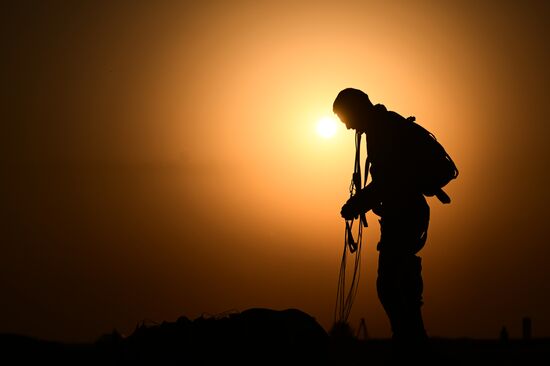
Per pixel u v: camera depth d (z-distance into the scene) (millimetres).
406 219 16344
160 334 15734
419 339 16062
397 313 16172
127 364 15602
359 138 17469
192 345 15477
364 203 16672
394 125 16734
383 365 17359
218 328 15664
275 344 15477
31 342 16812
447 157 16656
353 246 18391
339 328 18922
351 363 18109
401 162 16453
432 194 16609
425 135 16703
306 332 15750
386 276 16328
